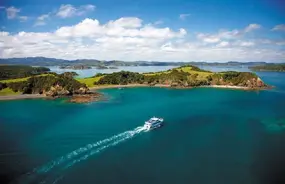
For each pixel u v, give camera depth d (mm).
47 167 73312
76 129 113125
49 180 65562
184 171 71062
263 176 68812
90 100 198875
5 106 175625
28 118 137875
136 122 125875
